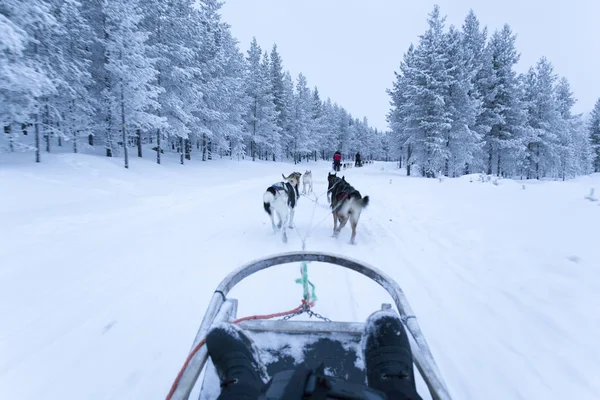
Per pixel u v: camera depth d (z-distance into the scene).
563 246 4.79
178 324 3.01
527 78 31.55
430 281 3.94
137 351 2.60
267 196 5.81
